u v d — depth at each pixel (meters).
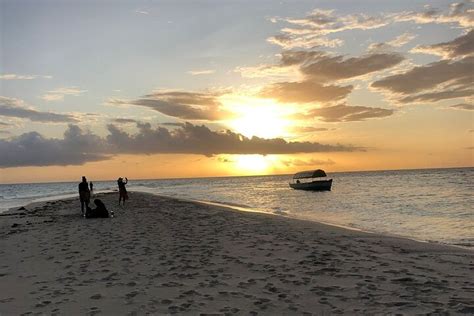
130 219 19.91
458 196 38.84
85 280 7.67
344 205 32.91
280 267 8.58
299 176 67.56
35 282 7.62
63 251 10.97
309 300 6.22
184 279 7.64
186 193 68.75
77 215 22.84
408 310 5.65
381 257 9.70
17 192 106.69
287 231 14.83
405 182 84.00
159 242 12.20
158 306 6.04
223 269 8.44
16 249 11.60
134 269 8.54
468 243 13.35
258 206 33.66
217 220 19.19
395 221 21.05
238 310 5.79
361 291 6.68
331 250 10.69
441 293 6.51
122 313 5.74
